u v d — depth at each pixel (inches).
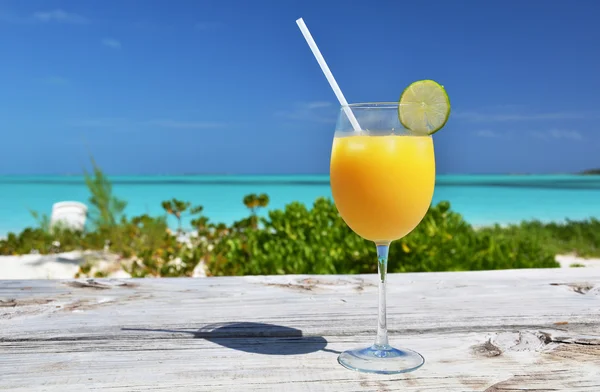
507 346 25.2
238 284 33.8
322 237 62.9
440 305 29.8
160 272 75.9
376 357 23.8
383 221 25.3
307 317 28.2
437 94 26.0
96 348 24.8
